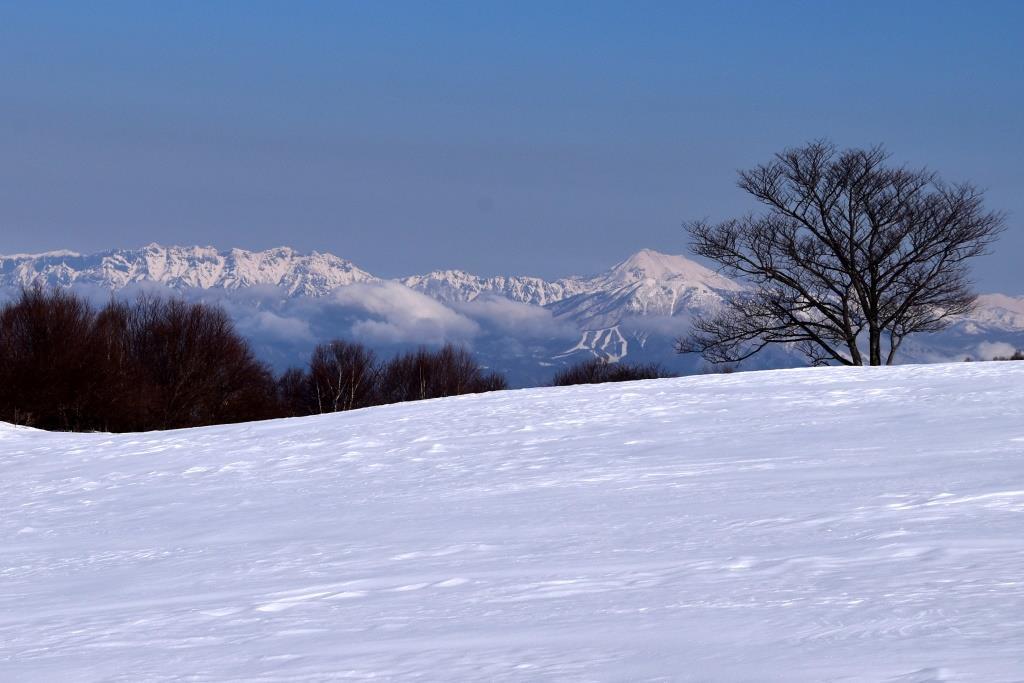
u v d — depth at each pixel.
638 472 16.92
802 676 5.13
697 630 6.40
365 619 7.70
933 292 54.91
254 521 15.22
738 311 57.81
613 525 11.69
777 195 56.53
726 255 56.69
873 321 55.59
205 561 11.93
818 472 15.08
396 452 23.11
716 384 34.12
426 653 6.34
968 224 53.72
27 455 28.36
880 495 12.24
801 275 56.41
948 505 11.10
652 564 9.06
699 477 15.61
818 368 37.84
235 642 7.20
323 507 16.09
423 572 9.70
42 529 16.34
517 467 19.14
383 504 15.78
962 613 6.27
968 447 16.92
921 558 8.26
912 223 54.09
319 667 6.16
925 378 32.38
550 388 36.47
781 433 21.45
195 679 6.10
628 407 28.95
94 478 22.75
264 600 8.89
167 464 24.14
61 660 7.07
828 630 6.11
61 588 11.09
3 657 7.40
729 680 5.19
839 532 9.94
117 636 7.86
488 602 7.98
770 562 8.62
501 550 10.65
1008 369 34.34
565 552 10.16
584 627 6.78
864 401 26.94
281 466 22.34
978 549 8.47
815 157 55.59
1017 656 5.19
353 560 10.93
